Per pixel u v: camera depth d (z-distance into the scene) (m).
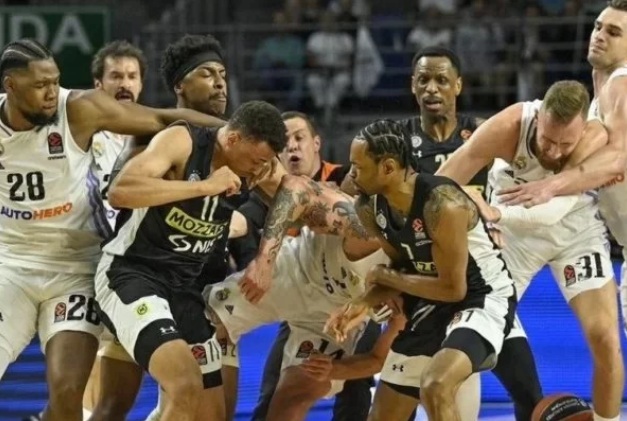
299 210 7.82
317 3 19.55
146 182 6.99
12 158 7.50
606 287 8.60
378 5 20.89
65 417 7.43
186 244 7.48
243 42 19.38
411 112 18.64
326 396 8.59
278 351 9.00
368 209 7.24
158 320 7.19
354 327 7.79
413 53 18.34
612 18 8.77
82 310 7.68
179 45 8.39
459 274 7.07
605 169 8.10
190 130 7.25
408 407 7.59
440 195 6.94
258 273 7.67
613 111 8.41
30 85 7.21
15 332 7.73
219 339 8.29
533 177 8.46
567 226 8.65
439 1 19.78
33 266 7.73
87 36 16.30
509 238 8.76
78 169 7.60
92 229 7.80
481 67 18.08
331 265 8.07
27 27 16.22
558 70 17.88
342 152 17.80
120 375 8.25
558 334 12.07
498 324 7.22
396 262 7.44
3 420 10.16
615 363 8.49
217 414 7.65
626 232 9.02
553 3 19.05
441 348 7.14
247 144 7.12
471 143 8.39
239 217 9.27
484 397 11.05
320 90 18.42
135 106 7.63
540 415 7.81
